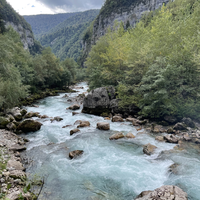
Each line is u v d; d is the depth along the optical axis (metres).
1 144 10.96
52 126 16.95
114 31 48.38
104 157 10.48
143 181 7.95
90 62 48.06
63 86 57.59
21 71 33.06
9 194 6.06
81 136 14.11
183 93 17.78
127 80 24.05
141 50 21.62
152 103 17.39
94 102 22.03
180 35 20.78
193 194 6.90
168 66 16.14
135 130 15.48
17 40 54.84
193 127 15.12
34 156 10.47
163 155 10.47
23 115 20.84
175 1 56.44
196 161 9.70
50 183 7.76
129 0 136.62
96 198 6.82
